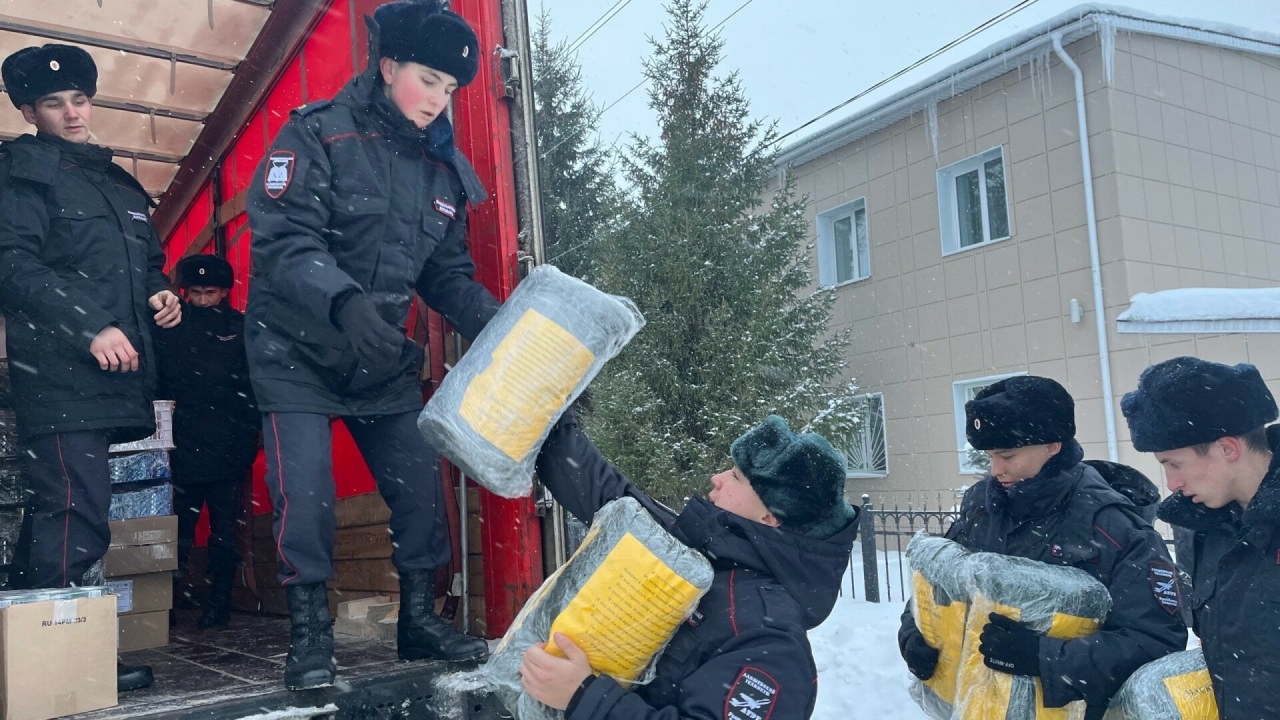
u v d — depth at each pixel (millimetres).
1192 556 2055
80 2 3572
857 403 11930
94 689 2021
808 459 1752
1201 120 9953
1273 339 8953
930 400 11133
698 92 11562
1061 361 9766
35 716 1931
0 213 2463
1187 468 1953
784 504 1742
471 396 1830
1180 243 9586
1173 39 9875
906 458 11414
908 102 11148
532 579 2555
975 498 2631
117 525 3098
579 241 13898
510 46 2730
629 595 1599
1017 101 10234
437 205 2402
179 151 4766
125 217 2764
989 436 2391
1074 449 2426
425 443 2396
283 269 2066
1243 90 10352
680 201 10922
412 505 2355
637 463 9773
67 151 2656
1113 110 9375
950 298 10930
